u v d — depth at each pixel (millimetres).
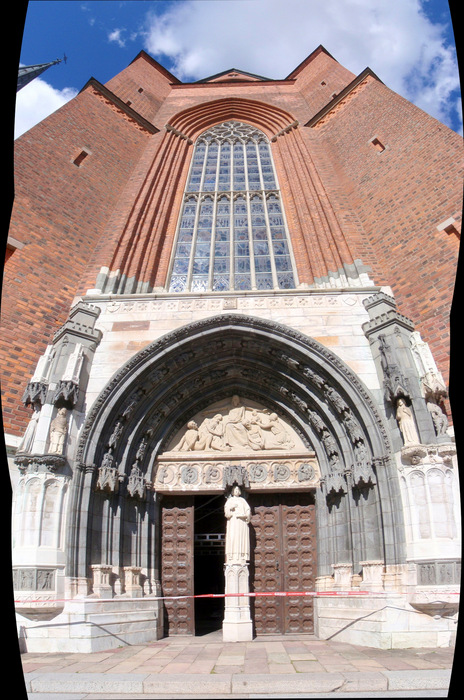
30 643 10234
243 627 11922
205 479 14180
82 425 12547
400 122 20078
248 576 12531
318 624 12352
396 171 18844
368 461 12469
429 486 11008
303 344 14031
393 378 12156
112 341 14250
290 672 7746
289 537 13844
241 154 25047
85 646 10188
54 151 19406
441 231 15852
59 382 12406
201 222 20953
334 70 27828
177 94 28734
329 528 13258
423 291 15352
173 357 14359
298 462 14281
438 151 17609
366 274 16719
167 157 23281
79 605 10609
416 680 7043
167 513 14234
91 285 16516
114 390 13227
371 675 7262
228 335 14695
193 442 14836
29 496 11180
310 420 14344
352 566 12188
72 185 19078
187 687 7023
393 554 11133
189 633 12883
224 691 6969
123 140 23016
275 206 21578
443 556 10305
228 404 15641
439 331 14258
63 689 7113
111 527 12383
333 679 7098
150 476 13969
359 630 10906
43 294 15633
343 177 21297
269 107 26859
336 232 18344
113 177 21156
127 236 18359
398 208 17844
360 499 12516
